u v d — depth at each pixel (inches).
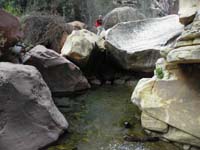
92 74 301.4
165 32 293.6
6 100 139.0
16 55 235.9
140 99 163.3
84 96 239.1
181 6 162.4
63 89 245.3
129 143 150.0
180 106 147.9
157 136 155.9
